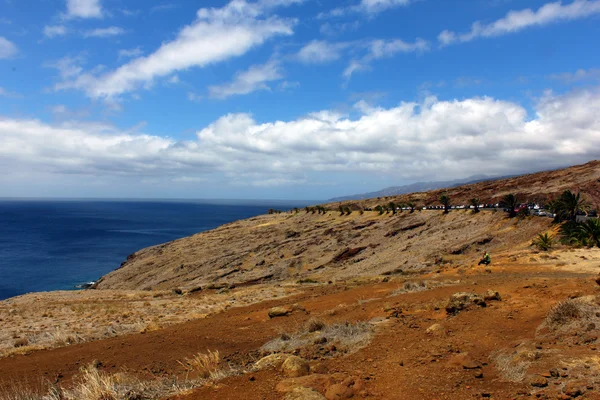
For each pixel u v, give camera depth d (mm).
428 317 11891
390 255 59188
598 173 78875
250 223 140500
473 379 6598
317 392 6207
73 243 143875
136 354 11953
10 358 12688
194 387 7055
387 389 6516
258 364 8266
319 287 30125
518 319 10281
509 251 40594
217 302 27125
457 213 73938
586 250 31234
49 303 32906
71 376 10078
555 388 5562
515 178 103062
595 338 7348
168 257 95750
